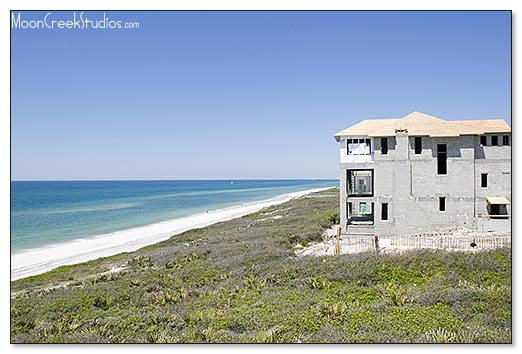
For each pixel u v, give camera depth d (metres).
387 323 12.52
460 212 35.53
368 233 37.81
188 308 17.58
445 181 35.88
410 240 33.47
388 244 32.31
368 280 18.83
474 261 19.34
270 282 20.98
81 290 22.16
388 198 37.09
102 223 77.88
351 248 31.69
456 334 11.34
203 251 32.88
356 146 38.25
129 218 86.75
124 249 48.88
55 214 94.12
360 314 13.48
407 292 16.17
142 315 16.59
